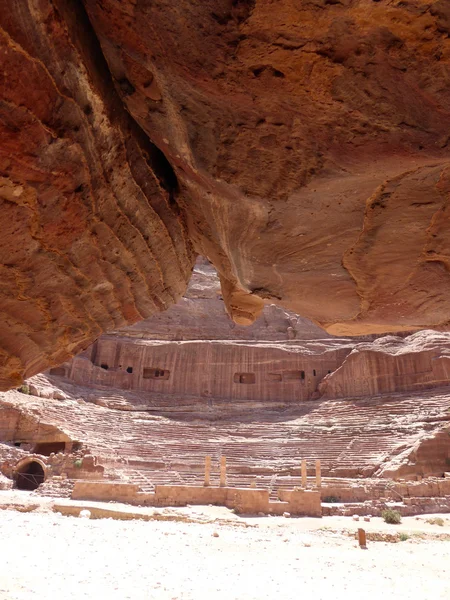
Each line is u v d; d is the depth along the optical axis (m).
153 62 2.81
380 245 4.23
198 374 50.75
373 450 35.16
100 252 4.14
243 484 31.62
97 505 22.47
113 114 3.28
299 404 47.44
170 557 12.49
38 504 22.11
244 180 3.59
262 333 57.69
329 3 2.15
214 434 41.59
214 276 62.62
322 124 2.94
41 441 35.84
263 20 2.30
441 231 3.93
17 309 4.05
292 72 2.58
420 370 44.22
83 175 3.23
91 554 12.09
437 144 2.90
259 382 50.44
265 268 4.99
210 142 3.34
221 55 2.56
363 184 3.44
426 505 25.45
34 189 3.01
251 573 11.04
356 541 17.11
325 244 4.33
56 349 5.09
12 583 8.35
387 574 11.86
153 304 5.75
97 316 5.02
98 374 49.06
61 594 7.85
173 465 34.94
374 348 47.34
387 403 41.84
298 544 16.05
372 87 2.60
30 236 3.40
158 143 3.85
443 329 6.45
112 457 34.03
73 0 2.56
